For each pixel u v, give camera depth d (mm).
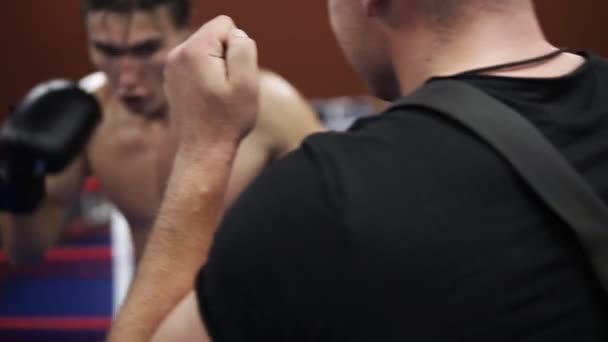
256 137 1716
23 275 3742
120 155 1832
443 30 663
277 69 2828
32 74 2947
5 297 3586
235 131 698
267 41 2793
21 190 1289
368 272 547
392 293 548
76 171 1878
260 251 566
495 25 662
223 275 576
